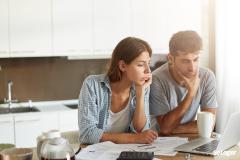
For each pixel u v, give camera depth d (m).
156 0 4.17
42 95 4.21
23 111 4.02
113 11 4.01
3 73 4.07
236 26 4.01
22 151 1.44
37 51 3.79
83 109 1.91
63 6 3.84
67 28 3.87
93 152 1.64
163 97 2.17
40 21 3.78
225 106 4.14
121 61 1.89
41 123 3.65
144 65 1.88
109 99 1.96
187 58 1.98
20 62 4.12
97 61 4.36
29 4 3.73
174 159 1.56
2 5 3.65
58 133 1.58
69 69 4.29
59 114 3.71
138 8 4.10
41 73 4.20
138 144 1.78
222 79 4.20
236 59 4.04
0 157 1.38
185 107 2.08
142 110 1.98
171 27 4.26
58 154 1.35
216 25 4.23
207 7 4.49
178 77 2.15
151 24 4.17
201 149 1.67
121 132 2.02
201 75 2.25
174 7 4.26
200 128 1.93
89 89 1.93
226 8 4.10
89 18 3.93
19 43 3.73
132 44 1.86
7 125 3.54
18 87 4.13
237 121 1.70
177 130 2.09
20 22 3.72
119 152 1.64
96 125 1.93
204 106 2.29
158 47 4.22
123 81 1.95
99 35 3.98
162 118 2.14
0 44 3.67
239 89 4.04
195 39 1.97
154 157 1.58
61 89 4.28
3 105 3.99
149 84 1.97
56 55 3.86
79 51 3.93
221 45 4.19
